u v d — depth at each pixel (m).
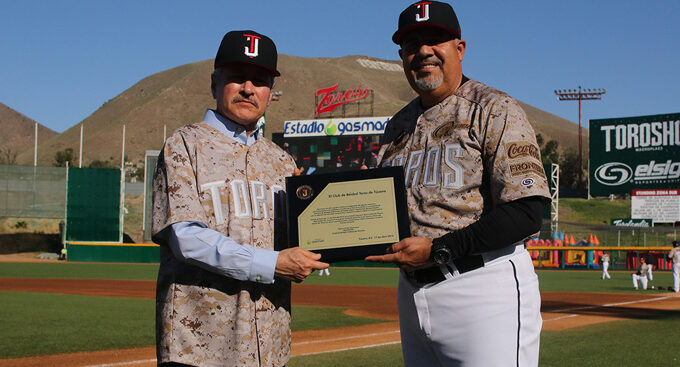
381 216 2.91
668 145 42.28
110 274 24.70
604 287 20.67
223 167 2.92
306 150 41.41
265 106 3.12
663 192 41.97
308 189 2.98
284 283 3.06
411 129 3.22
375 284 21.80
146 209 37.16
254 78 3.03
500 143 2.84
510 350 2.86
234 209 2.88
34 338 8.41
